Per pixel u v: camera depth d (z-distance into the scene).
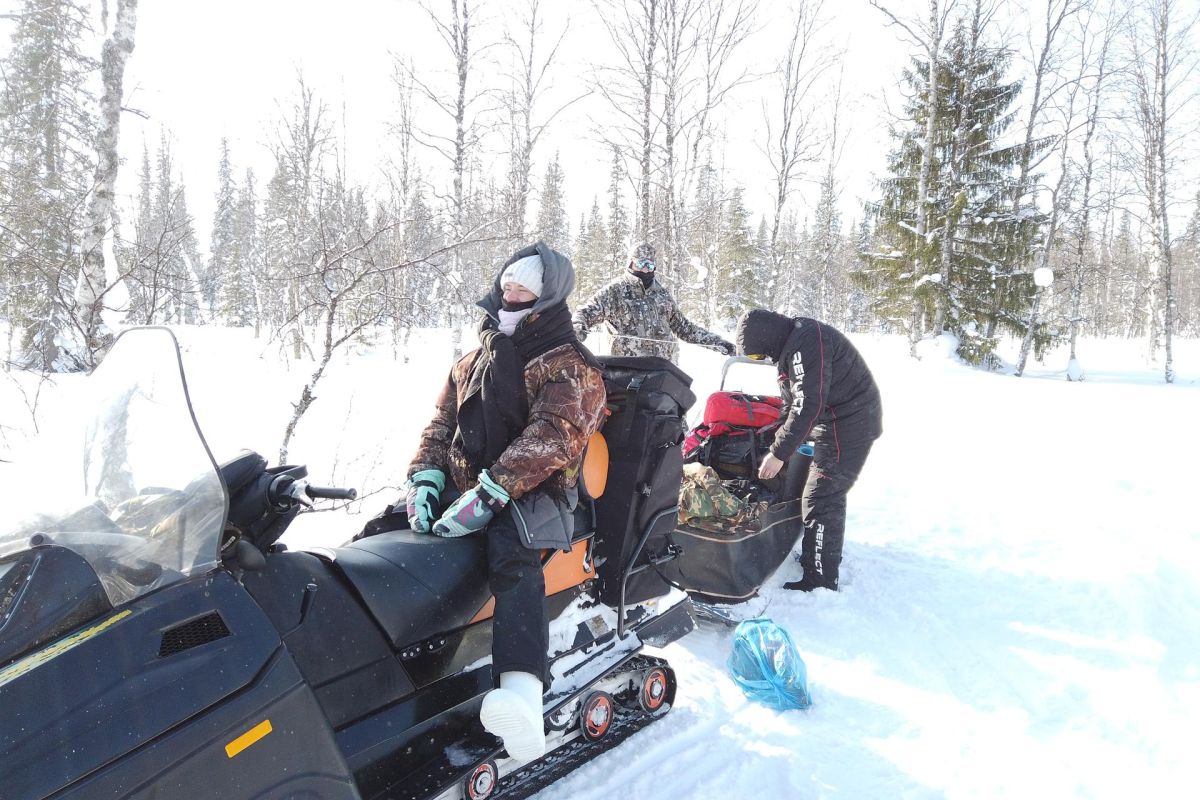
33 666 1.46
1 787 1.33
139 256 5.29
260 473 2.06
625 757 2.76
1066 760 2.84
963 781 2.72
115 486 1.82
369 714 2.07
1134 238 42.31
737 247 35.47
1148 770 2.77
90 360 4.66
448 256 10.59
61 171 8.09
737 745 2.90
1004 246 19.47
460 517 2.36
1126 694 3.29
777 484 4.42
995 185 19.81
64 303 4.77
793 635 3.85
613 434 2.88
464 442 2.59
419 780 2.07
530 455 2.35
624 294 5.24
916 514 5.86
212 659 1.62
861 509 6.00
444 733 2.21
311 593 1.99
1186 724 3.05
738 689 3.30
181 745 1.52
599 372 2.58
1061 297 32.78
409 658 2.21
